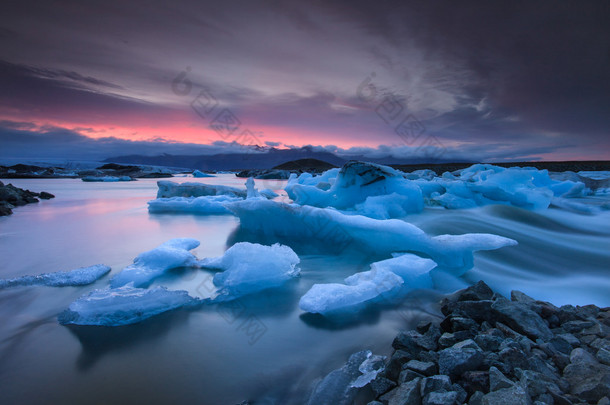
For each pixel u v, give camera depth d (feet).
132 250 21.77
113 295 12.07
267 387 8.12
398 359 8.40
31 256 20.24
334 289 12.82
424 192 40.29
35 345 9.82
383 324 11.44
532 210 34.09
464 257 17.15
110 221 33.12
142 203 48.70
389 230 17.93
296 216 22.61
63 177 153.28
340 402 7.47
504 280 16.66
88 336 10.37
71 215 36.94
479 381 7.24
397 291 13.87
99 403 7.45
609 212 33.19
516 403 6.39
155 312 11.94
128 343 10.02
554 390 7.00
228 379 8.39
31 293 13.79
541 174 46.21
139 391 7.88
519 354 7.95
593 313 11.24
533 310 10.94
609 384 6.86
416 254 18.08
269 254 15.55
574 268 18.70
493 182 38.04
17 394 7.74
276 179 131.85
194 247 21.45
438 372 7.95
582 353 8.21
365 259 19.30
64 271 17.24
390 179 32.12
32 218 34.88
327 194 34.01
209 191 48.39
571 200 39.63
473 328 9.70
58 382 8.18
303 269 17.53
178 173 231.30
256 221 25.73
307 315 12.07
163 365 8.93
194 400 7.59
